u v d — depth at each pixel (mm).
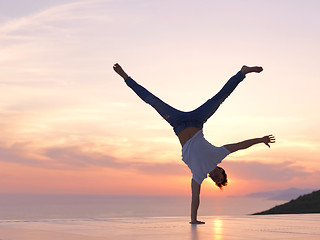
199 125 5473
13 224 5402
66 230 4477
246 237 3750
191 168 5484
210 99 5582
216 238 3666
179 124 5484
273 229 4652
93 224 5418
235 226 5090
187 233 4129
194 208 5555
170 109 5574
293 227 4969
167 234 4023
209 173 5586
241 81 5645
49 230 4477
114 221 6098
